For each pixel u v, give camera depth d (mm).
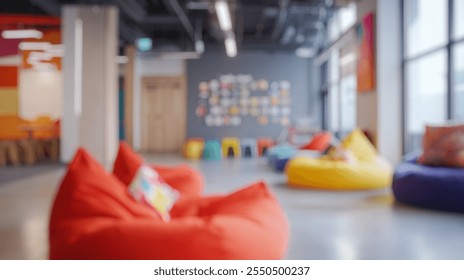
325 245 2895
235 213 2188
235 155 11875
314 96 13922
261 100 14078
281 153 8289
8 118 10266
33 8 11289
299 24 11711
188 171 3994
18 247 2875
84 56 9102
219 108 14148
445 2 6238
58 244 1824
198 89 14203
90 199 2121
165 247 1704
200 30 12734
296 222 3586
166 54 13328
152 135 14508
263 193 2471
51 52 10422
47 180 6410
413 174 4238
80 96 9125
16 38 10336
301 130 11992
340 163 5566
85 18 9125
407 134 7457
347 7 9602
